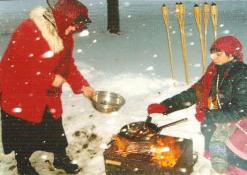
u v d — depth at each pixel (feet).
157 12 39.55
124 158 9.38
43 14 9.15
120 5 47.75
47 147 10.87
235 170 9.95
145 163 9.20
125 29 31.27
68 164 11.53
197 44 24.43
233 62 9.43
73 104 16.29
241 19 31.50
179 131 12.91
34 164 12.09
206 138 10.64
